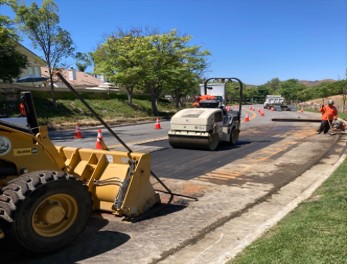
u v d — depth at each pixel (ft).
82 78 179.93
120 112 107.86
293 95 322.55
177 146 40.70
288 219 16.52
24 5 79.56
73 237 14.55
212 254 13.98
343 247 12.38
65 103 96.17
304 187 23.93
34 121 15.87
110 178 18.01
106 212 18.31
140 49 107.45
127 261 13.57
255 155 36.09
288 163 31.73
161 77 113.60
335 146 41.22
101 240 15.43
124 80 110.52
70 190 14.17
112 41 111.55
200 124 38.52
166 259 13.69
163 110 134.21
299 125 70.38
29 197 12.84
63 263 13.43
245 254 12.97
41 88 94.99
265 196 22.00
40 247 13.51
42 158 15.48
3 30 71.31
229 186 24.38
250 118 96.32
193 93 152.35
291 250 12.50
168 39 112.16
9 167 14.57
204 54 125.18
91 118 92.07
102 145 20.12
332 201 17.98
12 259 13.74
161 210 19.30
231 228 16.79
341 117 81.56
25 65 87.04
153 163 32.22
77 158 19.20
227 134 41.39
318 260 11.59
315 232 13.91
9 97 81.97
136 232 16.30
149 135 57.72
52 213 13.67
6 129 14.19
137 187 17.95
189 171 28.96
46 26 82.99
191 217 18.30
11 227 12.62
